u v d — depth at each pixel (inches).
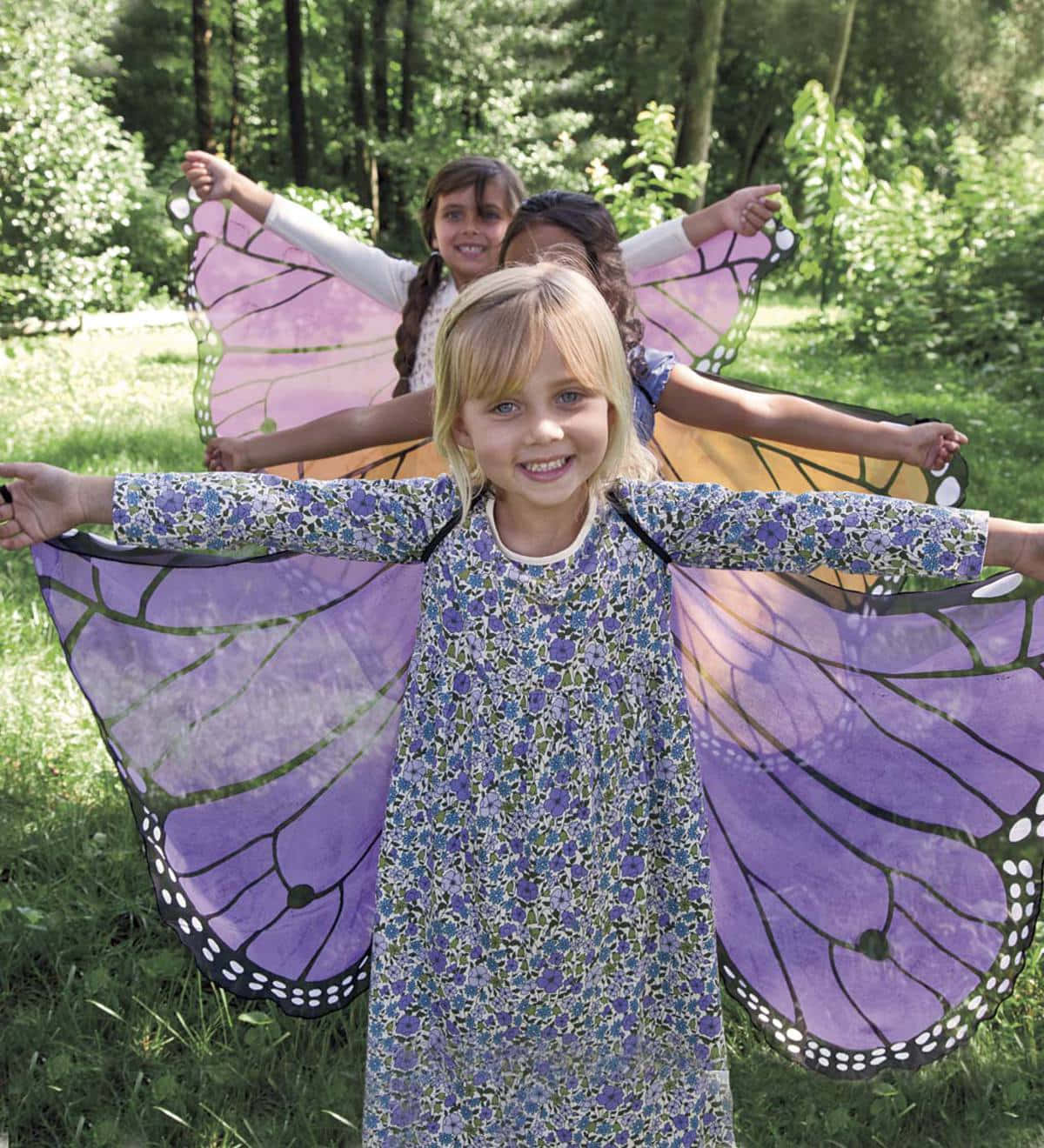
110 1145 101.7
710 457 122.9
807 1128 105.0
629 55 1091.9
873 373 464.8
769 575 102.3
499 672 80.0
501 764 80.4
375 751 105.3
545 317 73.4
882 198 551.5
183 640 98.7
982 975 104.0
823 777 105.5
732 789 108.8
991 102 1086.4
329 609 102.1
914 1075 110.9
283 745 102.8
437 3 908.0
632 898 85.0
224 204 150.9
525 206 108.3
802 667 103.6
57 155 562.6
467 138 910.4
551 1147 88.3
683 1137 90.7
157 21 1144.8
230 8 1041.5
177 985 120.3
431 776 82.7
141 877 135.6
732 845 109.3
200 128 920.9
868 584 130.1
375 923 87.7
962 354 491.2
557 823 80.6
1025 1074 110.7
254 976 105.0
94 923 127.3
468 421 76.8
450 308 77.1
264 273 155.0
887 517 78.4
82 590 95.3
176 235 772.0
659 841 85.8
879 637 99.7
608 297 105.2
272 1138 103.0
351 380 161.9
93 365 461.4
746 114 1316.4
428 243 143.5
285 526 80.2
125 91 1160.2
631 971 86.2
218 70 1172.5
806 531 79.0
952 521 78.1
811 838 107.0
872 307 519.2
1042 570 78.7
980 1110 107.2
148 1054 111.5
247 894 104.0
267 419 161.0
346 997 107.8
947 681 98.9
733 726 107.9
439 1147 88.0
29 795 149.1
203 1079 108.6
